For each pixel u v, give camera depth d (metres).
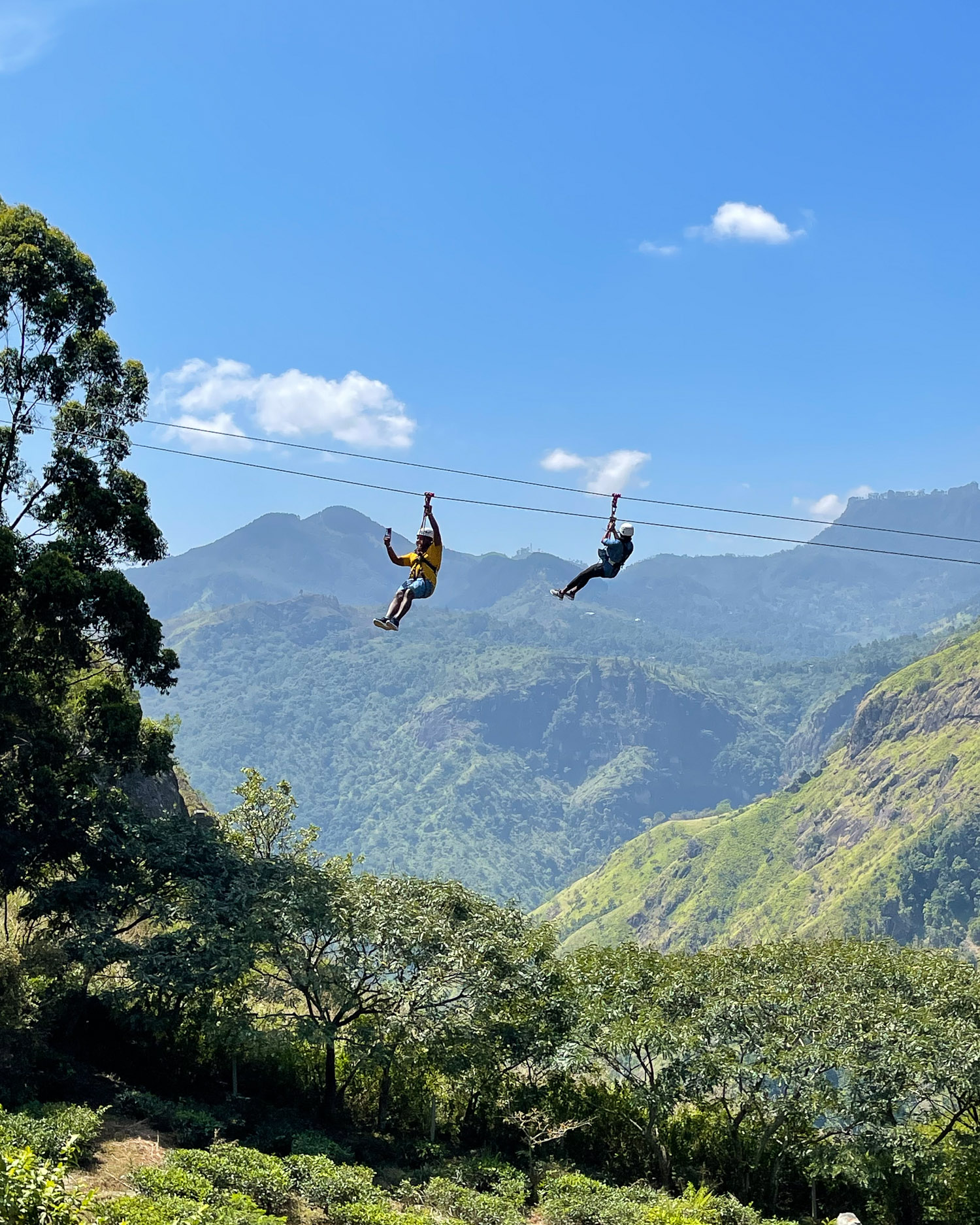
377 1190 18.25
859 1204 23.11
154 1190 15.24
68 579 25.25
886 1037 21.59
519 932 26.92
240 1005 22.97
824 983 24.64
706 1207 20.47
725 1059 21.70
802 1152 22.47
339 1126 23.88
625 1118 23.86
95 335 29.17
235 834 27.55
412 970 23.83
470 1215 18.55
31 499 28.92
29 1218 10.49
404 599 16.42
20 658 26.30
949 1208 21.44
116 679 29.83
